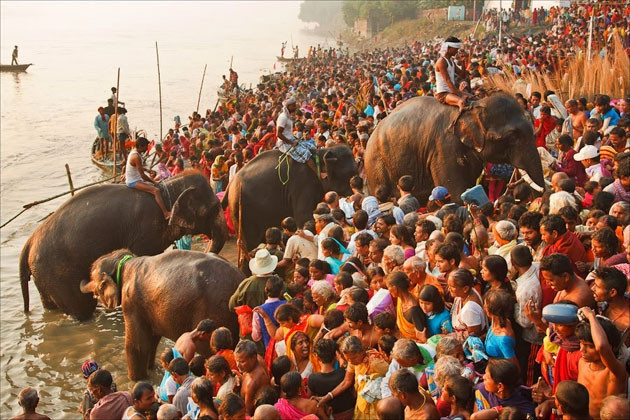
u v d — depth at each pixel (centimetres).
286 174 1215
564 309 500
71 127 3450
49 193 2138
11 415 921
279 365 629
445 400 516
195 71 6831
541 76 1686
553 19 4806
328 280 777
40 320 1197
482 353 550
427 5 9131
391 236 753
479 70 1978
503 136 977
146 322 908
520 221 655
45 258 1160
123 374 988
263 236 1250
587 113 1155
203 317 852
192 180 1205
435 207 934
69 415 909
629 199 746
